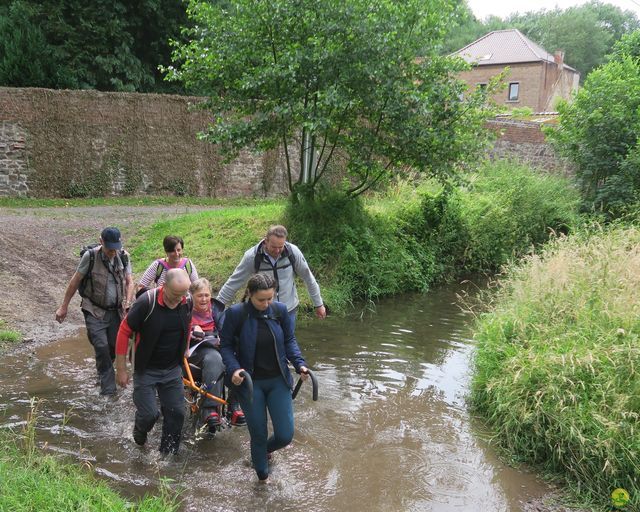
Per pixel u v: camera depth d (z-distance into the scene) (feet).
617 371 15.93
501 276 43.45
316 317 29.94
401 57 34.53
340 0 33.01
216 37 34.78
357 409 18.79
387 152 37.60
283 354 13.67
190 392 17.52
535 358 16.98
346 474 14.78
